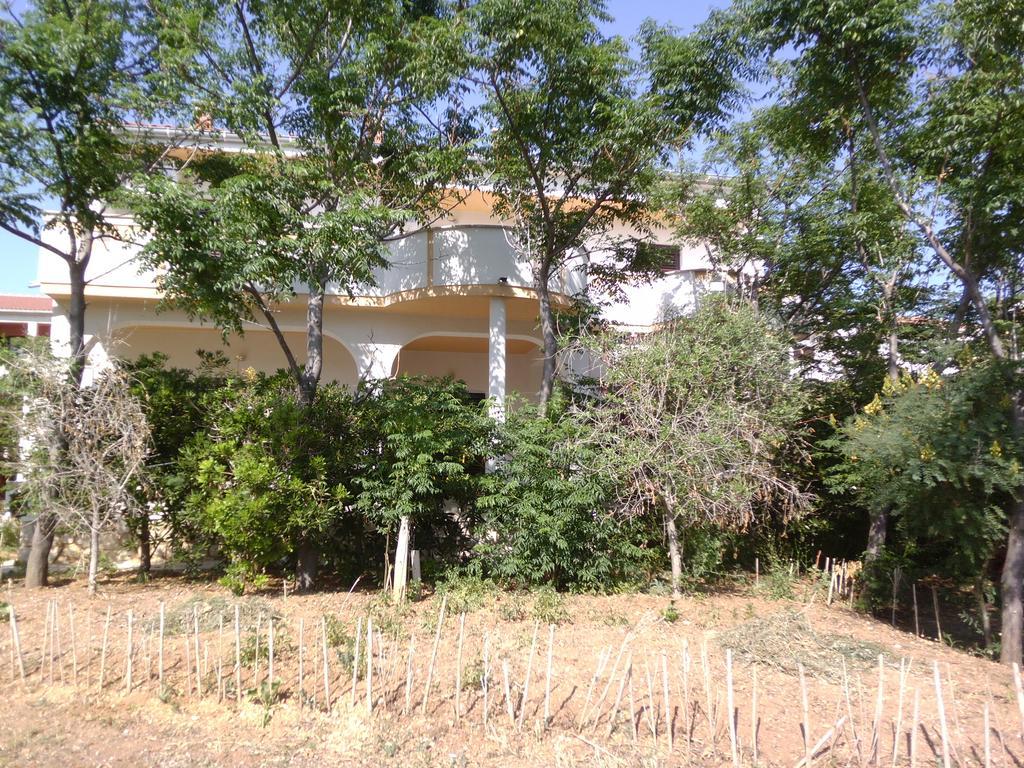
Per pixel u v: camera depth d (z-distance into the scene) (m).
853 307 10.87
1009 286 8.98
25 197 8.12
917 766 4.62
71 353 8.66
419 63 8.97
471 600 8.03
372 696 5.42
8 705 5.24
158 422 8.94
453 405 9.01
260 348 13.82
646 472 8.49
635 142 9.50
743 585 9.77
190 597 8.07
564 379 10.70
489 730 4.95
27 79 7.80
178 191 7.20
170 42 8.62
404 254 11.92
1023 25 7.15
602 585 8.81
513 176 10.41
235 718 5.10
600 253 13.97
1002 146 7.50
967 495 7.21
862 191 10.11
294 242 7.54
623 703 5.47
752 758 4.67
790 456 10.12
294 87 9.23
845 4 7.67
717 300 10.30
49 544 8.68
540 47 9.16
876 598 9.08
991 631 7.98
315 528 8.32
